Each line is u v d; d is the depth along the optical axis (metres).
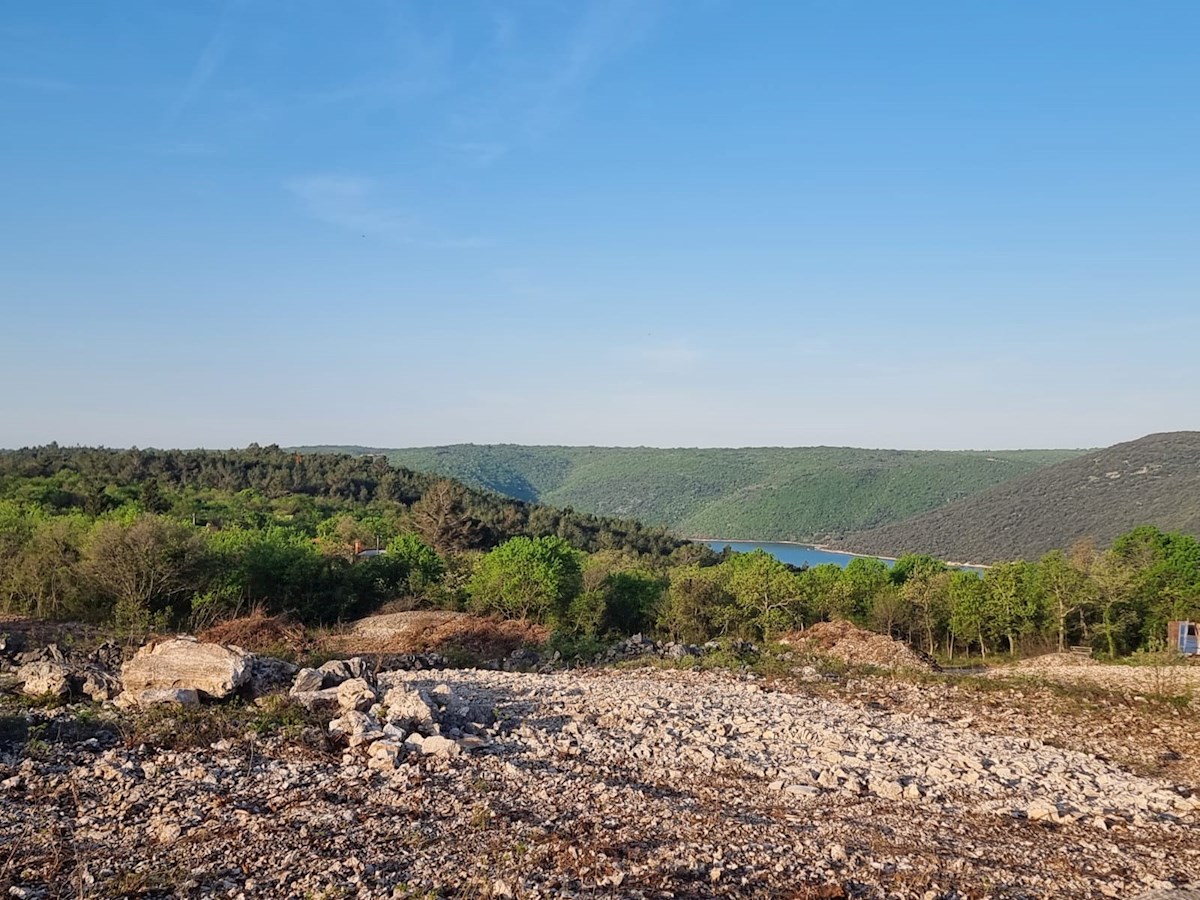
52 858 8.00
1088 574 47.88
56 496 71.38
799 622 48.25
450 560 57.00
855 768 13.30
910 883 8.55
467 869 8.06
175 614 37.91
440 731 12.98
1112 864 9.66
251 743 11.70
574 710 15.91
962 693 19.88
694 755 13.30
